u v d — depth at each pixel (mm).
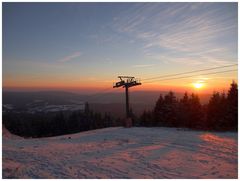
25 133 72562
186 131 29453
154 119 49812
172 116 45844
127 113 40188
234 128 30297
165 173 11688
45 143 22406
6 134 28688
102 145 20484
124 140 23203
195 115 42312
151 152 16641
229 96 37688
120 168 12680
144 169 12414
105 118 87438
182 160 14117
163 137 23953
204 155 15227
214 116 39156
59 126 78938
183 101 45438
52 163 14000
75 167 13016
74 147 19719
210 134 25781
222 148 17250
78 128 80438
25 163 14078
